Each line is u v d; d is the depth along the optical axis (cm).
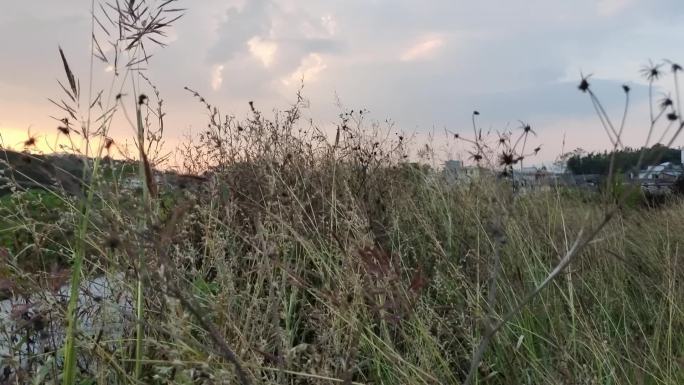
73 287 171
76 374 201
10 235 228
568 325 280
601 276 333
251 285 232
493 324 256
